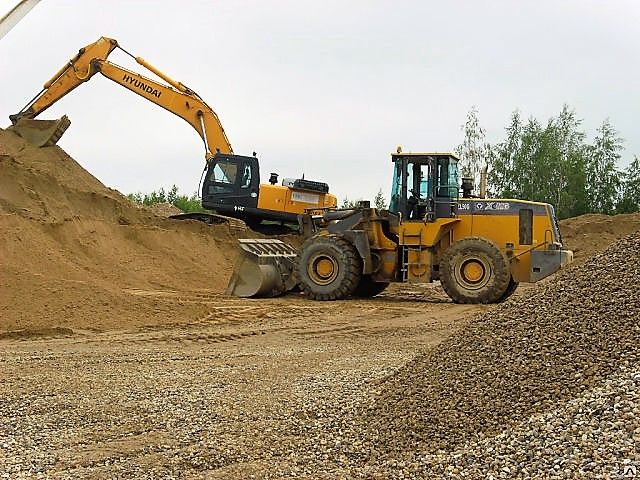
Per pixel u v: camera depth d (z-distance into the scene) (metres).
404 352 11.94
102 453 6.77
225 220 26.94
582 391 6.43
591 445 5.59
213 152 27.50
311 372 10.17
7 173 23.02
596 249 33.66
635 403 5.90
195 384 9.53
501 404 6.70
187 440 7.15
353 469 6.20
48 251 19.69
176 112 27.55
